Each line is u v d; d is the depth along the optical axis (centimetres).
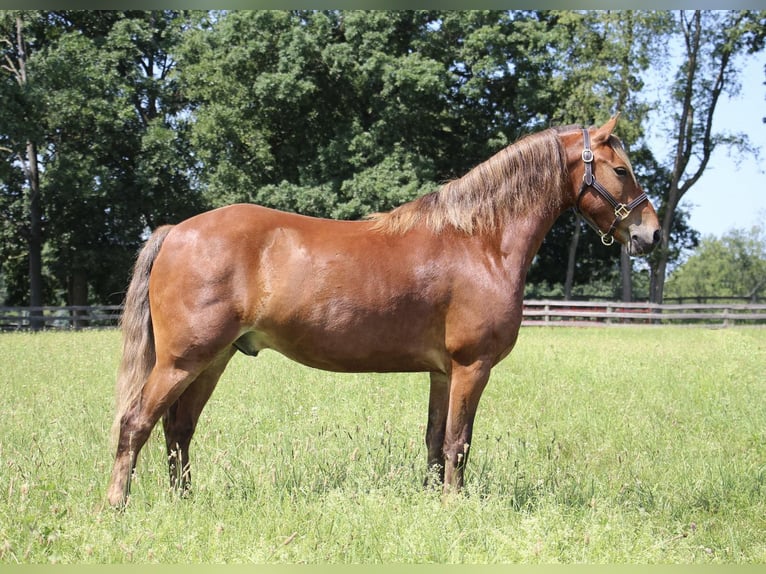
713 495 530
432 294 478
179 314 461
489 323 482
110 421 668
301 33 2553
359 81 2638
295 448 541
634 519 468
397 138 2647
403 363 491
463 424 483
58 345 1452
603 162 521
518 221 507
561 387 911
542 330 2189
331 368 494
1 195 2781
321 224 490
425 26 2741
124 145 2811
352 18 2578
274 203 2550
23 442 594
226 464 496
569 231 3562
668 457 611
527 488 511
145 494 462
